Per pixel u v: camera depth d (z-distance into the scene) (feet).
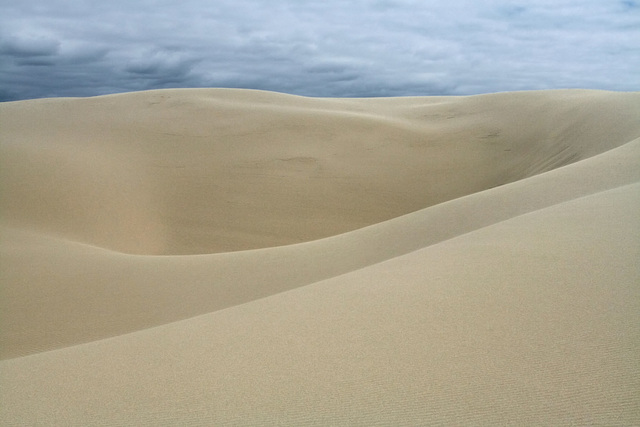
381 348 15.55
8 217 63.31
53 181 74.49
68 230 65.77
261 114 113.80
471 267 23.08
